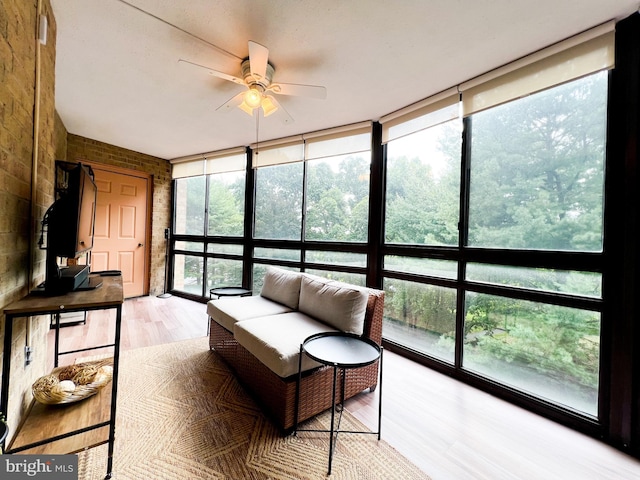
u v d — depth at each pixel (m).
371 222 2.88
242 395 1.87
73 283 1.40
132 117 2.91
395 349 2.67
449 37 1.66
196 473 1.25
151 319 3.37
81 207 1.47
